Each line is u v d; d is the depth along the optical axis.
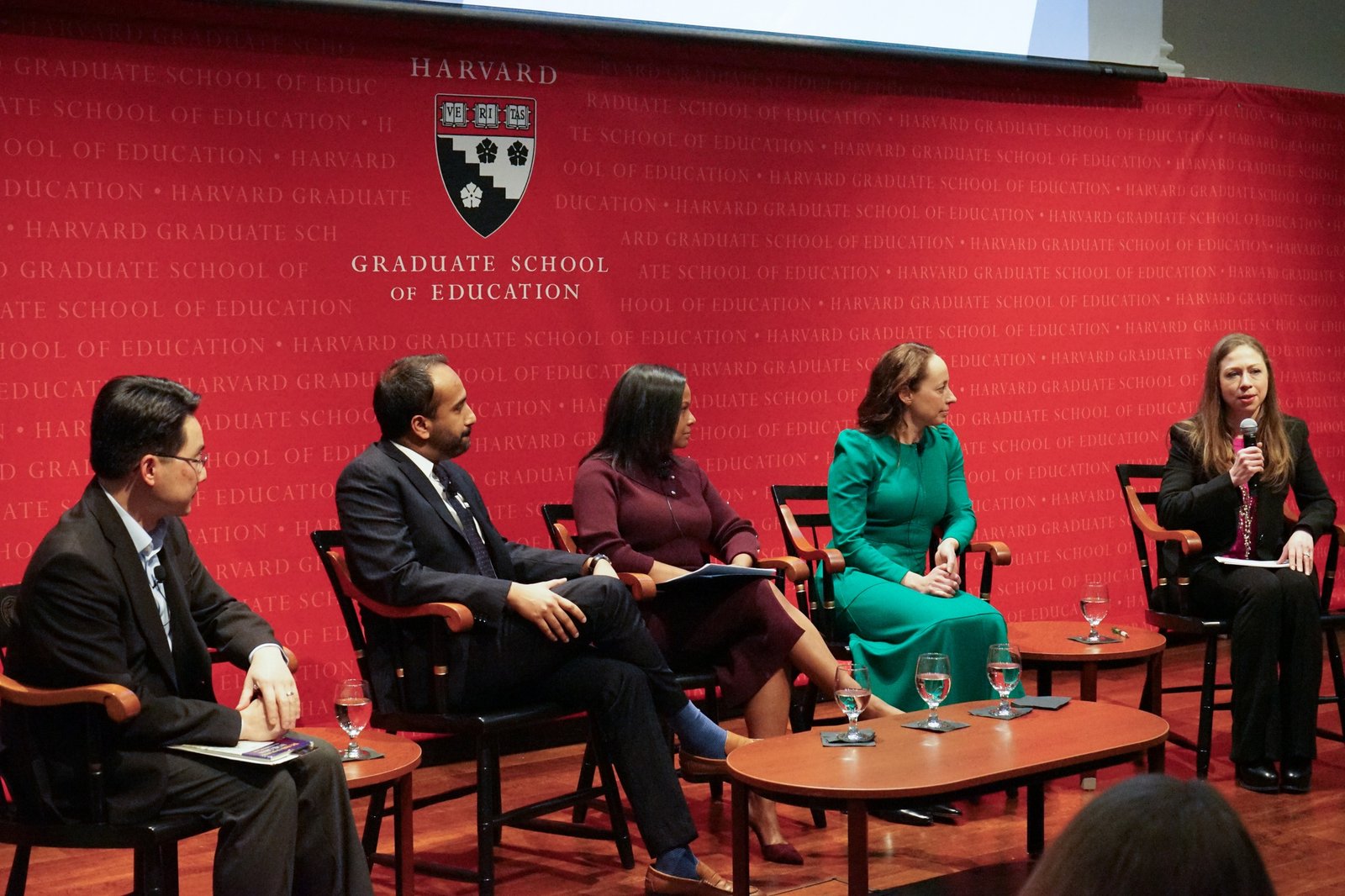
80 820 2.22
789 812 3.53
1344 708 3.85
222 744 2.27
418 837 3.34
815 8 4.49
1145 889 0.83
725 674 3.22
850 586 3.70
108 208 3.54
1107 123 5.12
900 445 3.83
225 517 3.72
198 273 3.65
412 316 3.93
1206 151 5.34
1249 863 0.83
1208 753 3.77
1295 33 5.87
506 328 4.07
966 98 4.82
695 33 4.22
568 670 2.95
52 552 2.20
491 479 4.09
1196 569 3.90
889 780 2.37
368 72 3.82
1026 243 4.98
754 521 4.53
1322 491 4.06
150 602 2.30
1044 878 0.88
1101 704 2.97
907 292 4.76
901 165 4.71
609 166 4.19
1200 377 5.40
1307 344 5.65
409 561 2.96
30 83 3.43
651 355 4.30
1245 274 5.47
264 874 2.21
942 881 2.98
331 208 3.80
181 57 3.59
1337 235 5.68
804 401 4.59
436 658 2.90
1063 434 5.12
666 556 3.46
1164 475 4.11
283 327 3.76
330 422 3.85
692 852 2.90
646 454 3.47
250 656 2.43
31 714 2.24
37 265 3.47
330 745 2.37
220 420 3.70
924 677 2.71
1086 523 5.18
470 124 3.96
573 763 3.98
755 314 4.48
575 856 3.20
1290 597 3.67
